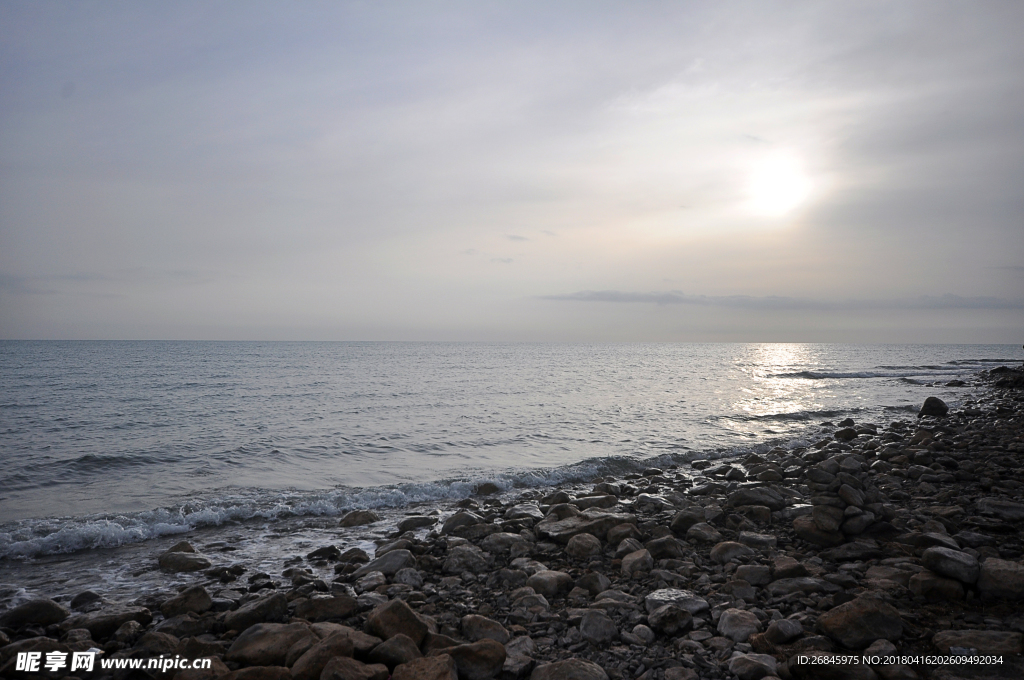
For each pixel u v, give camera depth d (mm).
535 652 5434
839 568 7344
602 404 32594
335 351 126125
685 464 17641
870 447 17328
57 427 23578
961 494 10945
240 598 7039
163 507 12086
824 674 4645
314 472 16156
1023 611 5723
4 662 5098
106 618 6172
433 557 8477
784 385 47469
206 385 42688
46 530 10188
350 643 4973
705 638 5590
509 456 18703
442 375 55625
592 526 9320
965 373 63000
